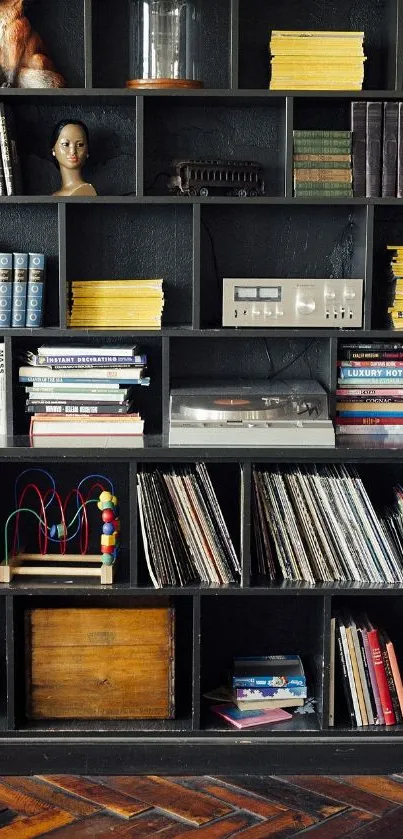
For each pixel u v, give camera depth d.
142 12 2.94
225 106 3.09
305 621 3.28
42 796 2.72
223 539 2.88
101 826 2.55
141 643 2.90
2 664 3.24
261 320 2.93
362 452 2.78
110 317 2.97
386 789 2.78
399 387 3.02
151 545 2.84
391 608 3.28
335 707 3.03
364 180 2.90
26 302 2.96
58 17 3.08
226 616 3.27
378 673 2.90
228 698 3.05
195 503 2.87
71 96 2.88
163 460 2.80
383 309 3.12
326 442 2.81
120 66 3.08
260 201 2.88
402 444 2.85
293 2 3.08
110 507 2.91
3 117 2.86
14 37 2.93
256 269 3.18
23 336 2.98
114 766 2.85
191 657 3.25
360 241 3.03
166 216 3.15
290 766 2.87
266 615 3.28
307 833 2.53
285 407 2.86
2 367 2.99
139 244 3.16
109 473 3.25
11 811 2.63
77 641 2.90
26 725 2.89
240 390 2.95
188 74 2.99
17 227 3.14
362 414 3.03
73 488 3.25
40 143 3.11
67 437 2.93
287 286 2.92
